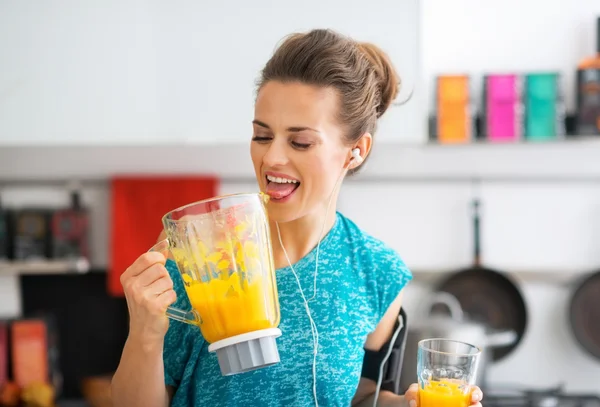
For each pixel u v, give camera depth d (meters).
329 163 1.04
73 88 2.14
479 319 2.42
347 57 1.08
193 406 1.10
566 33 2.33
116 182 2.41
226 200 0.92
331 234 1.16
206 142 2.15
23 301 2.51
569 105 2.32
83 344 2.52
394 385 1.21
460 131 2.17
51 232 2.41
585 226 2.41
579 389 2.43
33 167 2.41
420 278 2.44
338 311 1.11
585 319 2.40
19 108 2.14
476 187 2.43
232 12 2.12
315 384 1.08
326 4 2.11
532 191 2.42
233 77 2.13
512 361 2.44
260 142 1.05
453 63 2.35
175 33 2.13
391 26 2.10
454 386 1.01
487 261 2.44
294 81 1.03
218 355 0.94
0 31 2.12
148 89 2.14
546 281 2.42
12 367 2.37
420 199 2.45
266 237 0.95
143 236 2.42
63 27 2.13
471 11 2.34
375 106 1.15
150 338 0.97
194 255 0.92
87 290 2.52
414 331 2.14
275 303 0.96
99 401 2.29
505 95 2.17
